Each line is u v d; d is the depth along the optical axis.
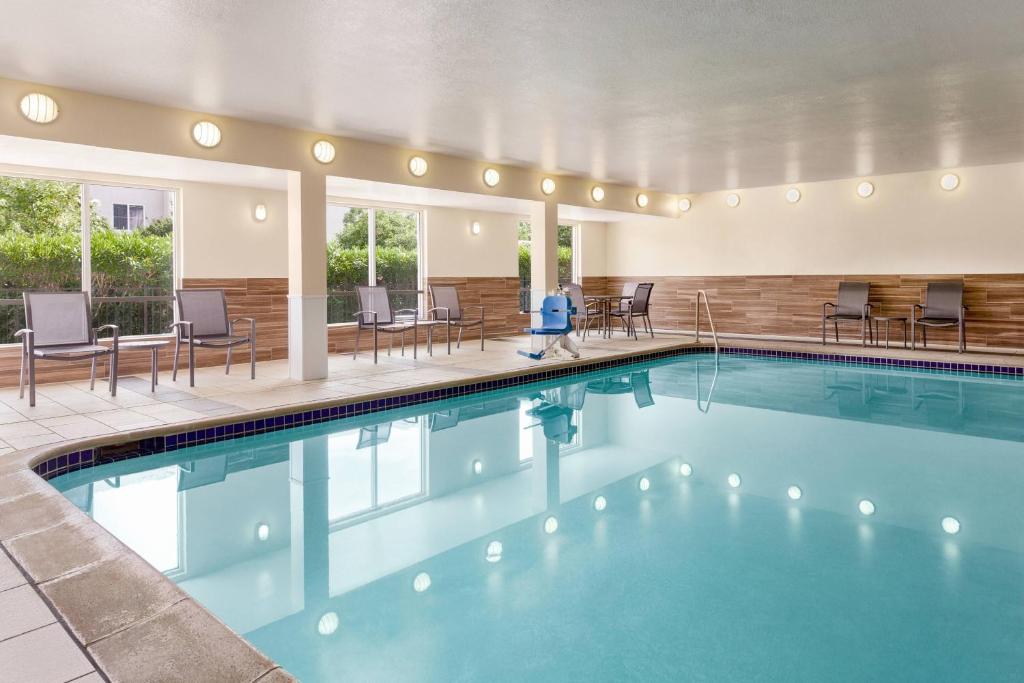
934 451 4.63
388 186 7.42
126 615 1.99
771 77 4.89
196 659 1.75
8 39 4.04
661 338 10.85
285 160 6.28
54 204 6.60
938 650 2.15
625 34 4.03
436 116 5.90
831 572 2.74
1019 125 6.44
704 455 4.57
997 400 6.42
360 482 4.02
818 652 2.14
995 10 3.72
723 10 3.69
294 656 2.13
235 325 7.83
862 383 7.43
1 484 3.25
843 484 3.91
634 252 12.44
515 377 7.14
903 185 9.38
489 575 2.74
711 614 2.40
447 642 2.22
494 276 10.97
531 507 3.57
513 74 4.77
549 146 7.22
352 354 8.78
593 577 2.72
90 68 4.58
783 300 10.59
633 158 7.97
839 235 9.98
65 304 5.71
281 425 5.20
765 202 10.70
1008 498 3.64
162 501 3.68
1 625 1.93
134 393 5.81
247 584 2.66
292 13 3.68
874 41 4.18
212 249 7.62
